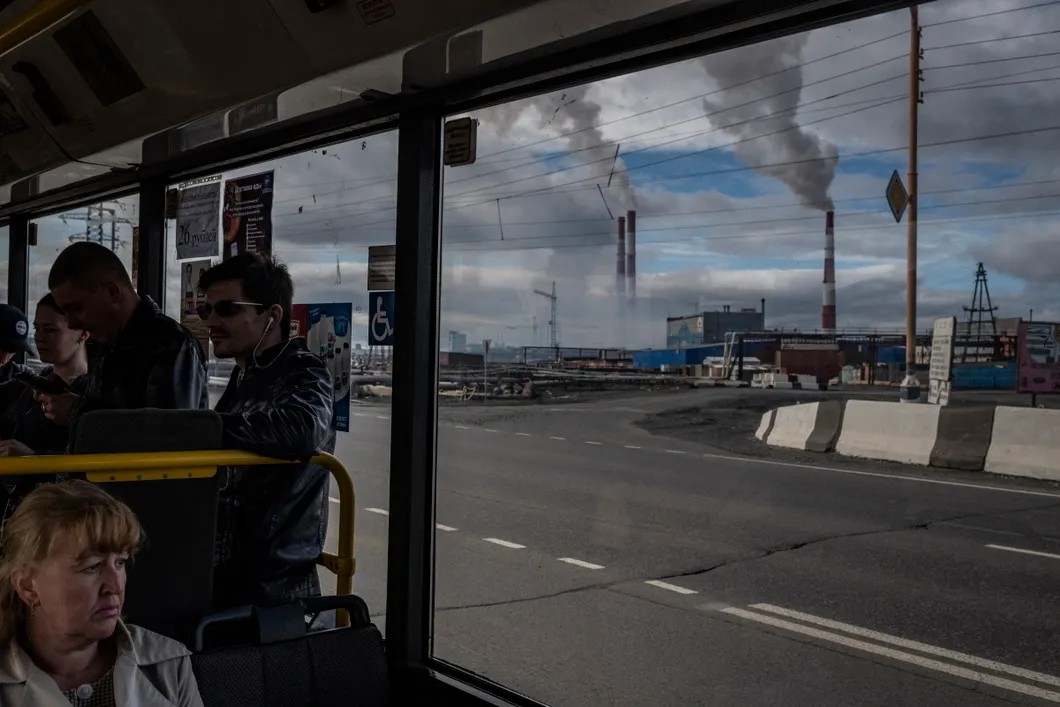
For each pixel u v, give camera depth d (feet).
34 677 5.82
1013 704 8.66
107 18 10.69
